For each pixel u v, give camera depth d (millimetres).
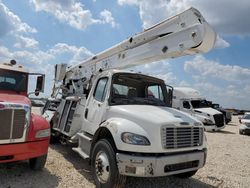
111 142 4809
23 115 5090
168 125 4539
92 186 5074
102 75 6145
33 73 6957
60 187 4938
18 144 5016
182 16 5234
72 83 8664
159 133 4441
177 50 5238
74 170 6027
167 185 5465
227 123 26938
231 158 8984
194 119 5188
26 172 5676
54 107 9016
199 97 19375
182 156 4609
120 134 4535
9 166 6020
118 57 6879
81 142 6145
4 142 4887
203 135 5141
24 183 5016
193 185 5621
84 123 6211
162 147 4422
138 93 6113
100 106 5680
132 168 4312
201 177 6340
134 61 6324
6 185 4859
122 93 5840
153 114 4840
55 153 7523
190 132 4848
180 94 19188
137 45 6285
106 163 4695
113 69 6520
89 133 5895
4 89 6465
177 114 5195
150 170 4297
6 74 6598
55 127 8141
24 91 6762
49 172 5777
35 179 5273
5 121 4883
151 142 4406
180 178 6000
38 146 5285
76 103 7059
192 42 4934
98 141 5051
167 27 5547
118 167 4414
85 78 8195
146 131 4500
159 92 6488
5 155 4898
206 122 17906
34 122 5418
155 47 5766
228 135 16297
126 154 4414
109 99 5516
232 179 6402
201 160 4977
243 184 6055
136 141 4402
